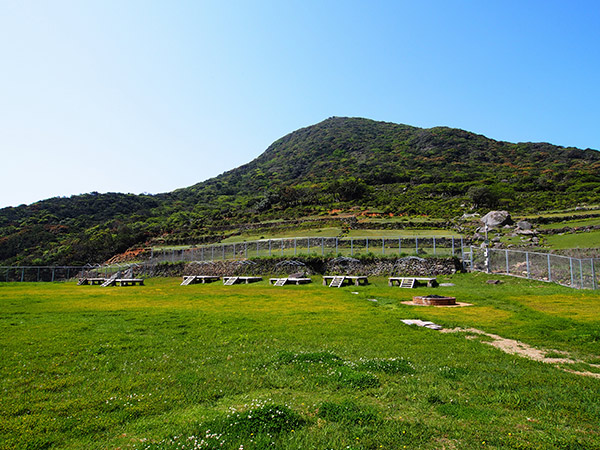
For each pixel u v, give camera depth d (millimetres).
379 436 5859
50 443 5828
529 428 6160
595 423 6316
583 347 11336
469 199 82938
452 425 6242
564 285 27969
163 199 141250
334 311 18797
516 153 152500
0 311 19969
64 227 95438
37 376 9000
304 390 7977
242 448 5520
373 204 89000
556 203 73250
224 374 9023
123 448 5629
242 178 181000
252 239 69000
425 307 19797
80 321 16641
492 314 17281
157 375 9000
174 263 52375
